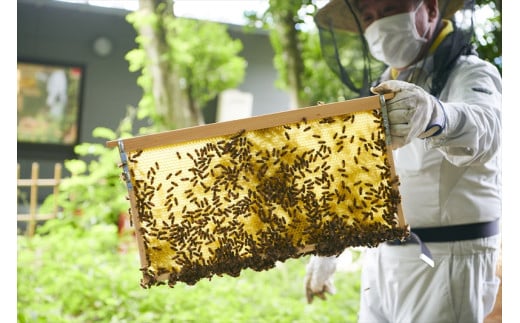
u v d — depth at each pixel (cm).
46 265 354
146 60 513
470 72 184
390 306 193
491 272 191
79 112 579
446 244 185
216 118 651
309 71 468
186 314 291
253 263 163
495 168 188
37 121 568
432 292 185
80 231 417
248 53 647
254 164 164
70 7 561
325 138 164
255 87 651
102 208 437
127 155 163
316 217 164
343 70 205
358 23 194
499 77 187
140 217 163
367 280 199
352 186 164
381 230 164
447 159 177
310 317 299
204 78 561
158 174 164
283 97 659
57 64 570
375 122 163
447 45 185
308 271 210
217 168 164
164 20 504
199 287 344
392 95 162
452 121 168
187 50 537
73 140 578
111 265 360
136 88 598
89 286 315
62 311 295
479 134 172
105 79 590
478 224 185
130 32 592
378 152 164
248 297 337
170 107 516
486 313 194
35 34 563
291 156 164
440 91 187
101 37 583
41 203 555
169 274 164
